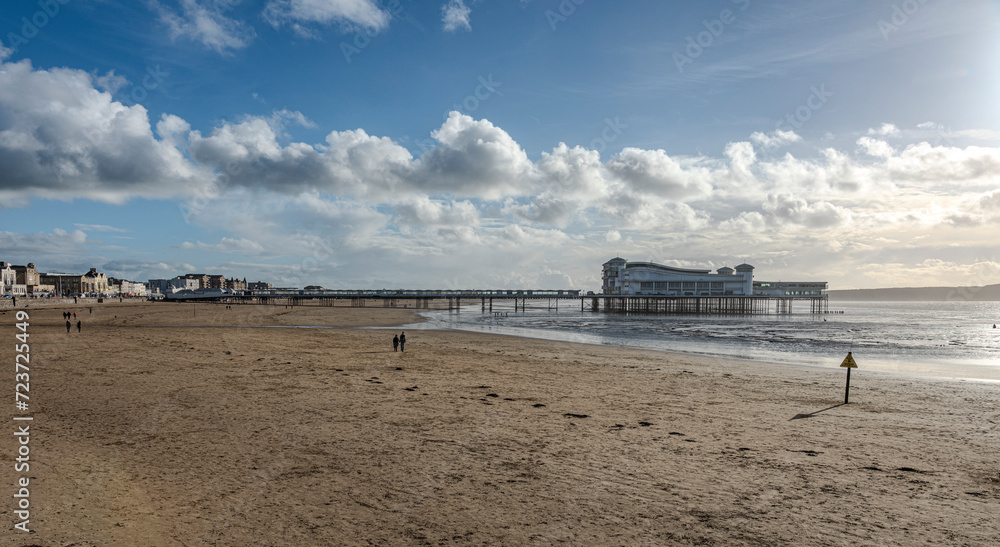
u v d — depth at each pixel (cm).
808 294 15400
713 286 15112
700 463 1111
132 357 2748
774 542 746
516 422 1465
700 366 3036
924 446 1300
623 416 1579
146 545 682
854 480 1024
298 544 701
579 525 789
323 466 1040
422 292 15750
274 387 1938
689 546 728
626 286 15288
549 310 15350
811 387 2280
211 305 13338
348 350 3503
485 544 716
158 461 1044
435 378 2284
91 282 19938
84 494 855
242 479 955
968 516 858
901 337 6038
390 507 841
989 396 2116
